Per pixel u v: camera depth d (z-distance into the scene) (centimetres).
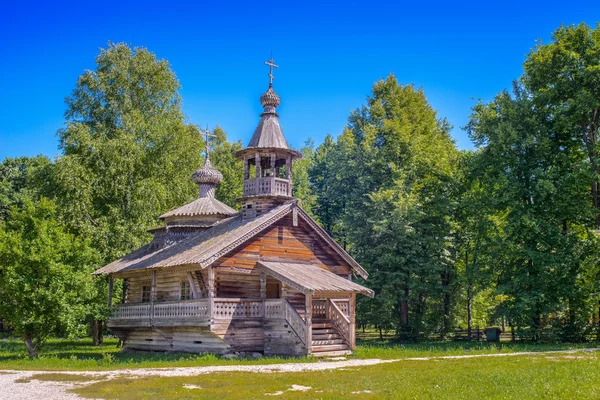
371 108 5153
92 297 3122
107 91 4991
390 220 4356
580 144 4091
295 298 3222
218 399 1503
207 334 3008
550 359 2372
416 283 4375
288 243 3256
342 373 2033
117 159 4572
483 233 4284
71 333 2933
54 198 4397
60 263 2923
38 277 2905
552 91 3891
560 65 3925
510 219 3922
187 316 2986
